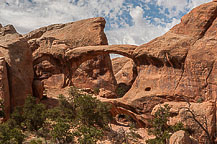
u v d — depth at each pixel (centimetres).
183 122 1948
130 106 2716
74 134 1664
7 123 1867
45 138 1744
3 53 2633
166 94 2461
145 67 2788
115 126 2819
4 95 2294
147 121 2553
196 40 2377
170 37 2558
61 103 2577
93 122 2241
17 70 2639
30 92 2806
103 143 1909
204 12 2388
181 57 2406
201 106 1970
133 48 3014
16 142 1502
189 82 2338
